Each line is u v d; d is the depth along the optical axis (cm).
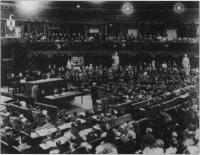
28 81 1338
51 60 1543
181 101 1220
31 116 1059
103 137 945
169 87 1357
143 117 1133
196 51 1480
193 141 1030
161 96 1246
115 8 1614
